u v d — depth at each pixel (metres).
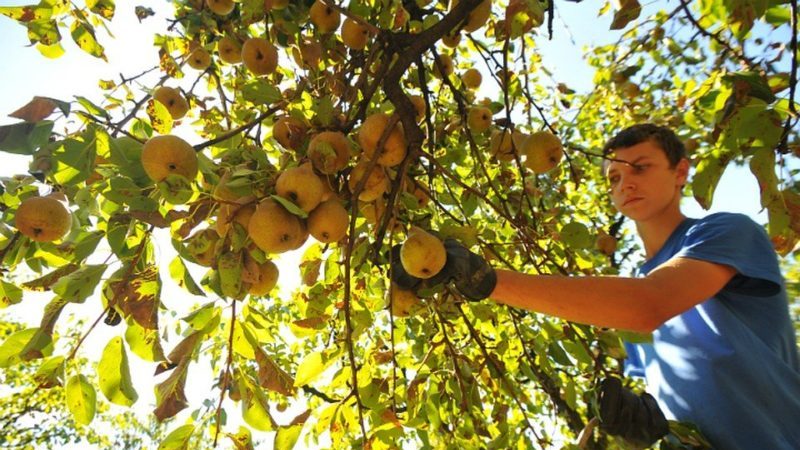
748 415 0.81
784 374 0.81
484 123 1.29
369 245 0.91
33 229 0.72
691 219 0.97
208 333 0.78
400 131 0.87
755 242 0.82
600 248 1.44
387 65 0.94
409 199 0.90
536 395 2.02
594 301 0.70
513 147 1.09
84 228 0.80
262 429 0.81
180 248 0.74
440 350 1.19
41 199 0.73
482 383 1.29
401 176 0.85
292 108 0.92
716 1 0.86
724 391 0.82
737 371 0.81
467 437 1.09
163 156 0.71
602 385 0.91
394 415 0.93
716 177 0.75
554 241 1.16
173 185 0.66
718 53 1.52
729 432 0.82
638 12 0.86
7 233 0.77
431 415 1.06
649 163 1.00
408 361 1.24
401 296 0.94
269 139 1.25
